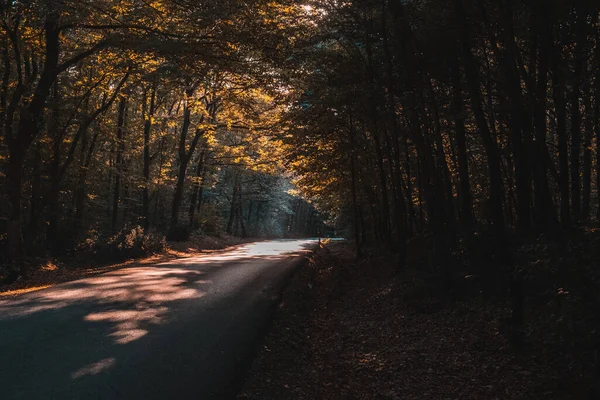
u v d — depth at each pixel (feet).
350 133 70.54
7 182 56.24
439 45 42.01
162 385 18.76
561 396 19.79
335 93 55.36
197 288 42.80
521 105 29.99
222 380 20.11
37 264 55.62
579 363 20.67
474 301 34.71
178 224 113.19
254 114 78.69
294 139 71.92
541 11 32.65
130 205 133.18
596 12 34.24
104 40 54.85
